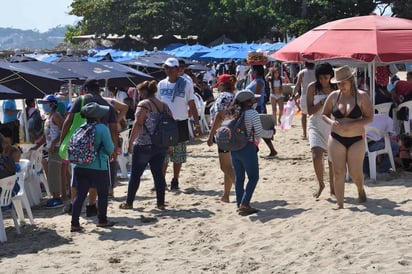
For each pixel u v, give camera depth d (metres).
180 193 11.59
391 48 10.77
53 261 7.66
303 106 12.87
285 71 38.31
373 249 7.28
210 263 7.42
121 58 44.28
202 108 20.84
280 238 8.20
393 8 61.38
